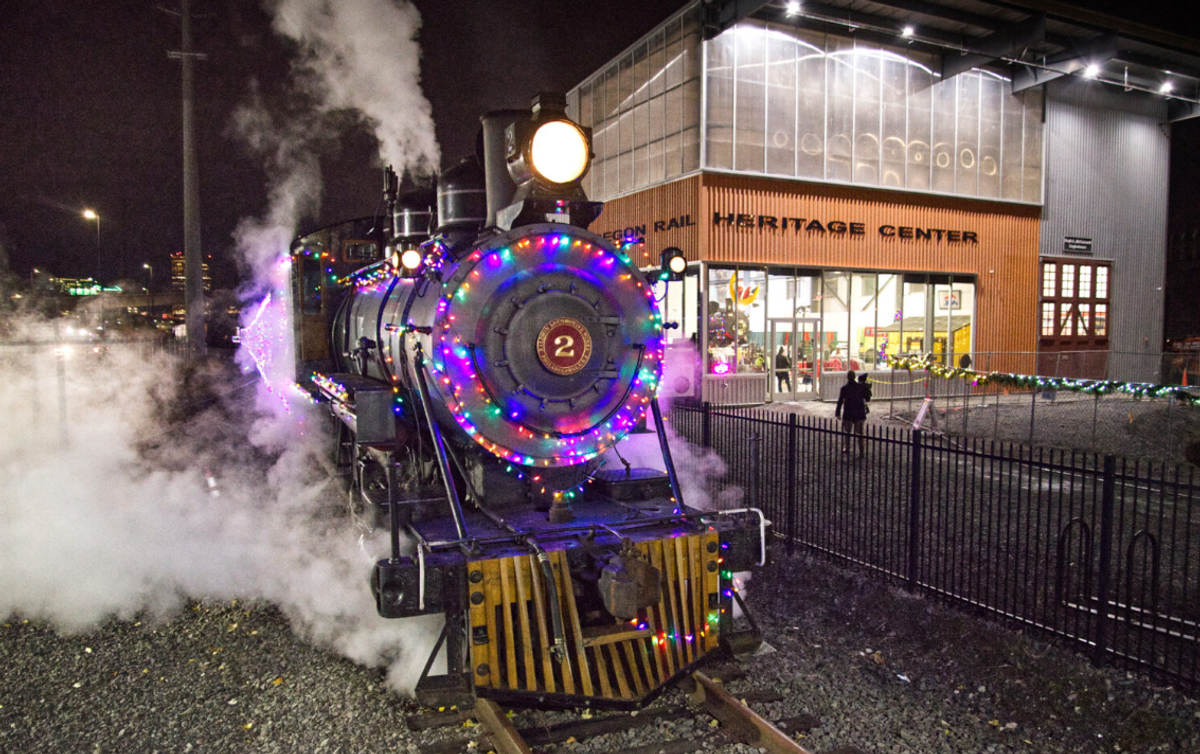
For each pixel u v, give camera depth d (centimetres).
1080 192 2241
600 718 408
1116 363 2338
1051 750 395
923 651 514
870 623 563
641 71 1900
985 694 457
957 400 1984
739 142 1712
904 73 1892
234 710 420
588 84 2166
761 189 1748
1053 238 2197
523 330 455
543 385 461
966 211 2025
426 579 388
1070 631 523
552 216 486
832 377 1888
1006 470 1109
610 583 387
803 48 1766
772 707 423
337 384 605
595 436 479
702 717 409
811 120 1788
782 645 515
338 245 850
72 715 416
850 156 1841
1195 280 3056
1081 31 1838
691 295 1744
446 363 435
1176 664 475
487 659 396
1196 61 2078
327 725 401
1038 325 2184
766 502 859
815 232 1817
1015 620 534
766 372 1808
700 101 1670
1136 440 1377
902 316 1977
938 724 418
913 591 607
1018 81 2039
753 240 1744
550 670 398
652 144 1866
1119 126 2295
